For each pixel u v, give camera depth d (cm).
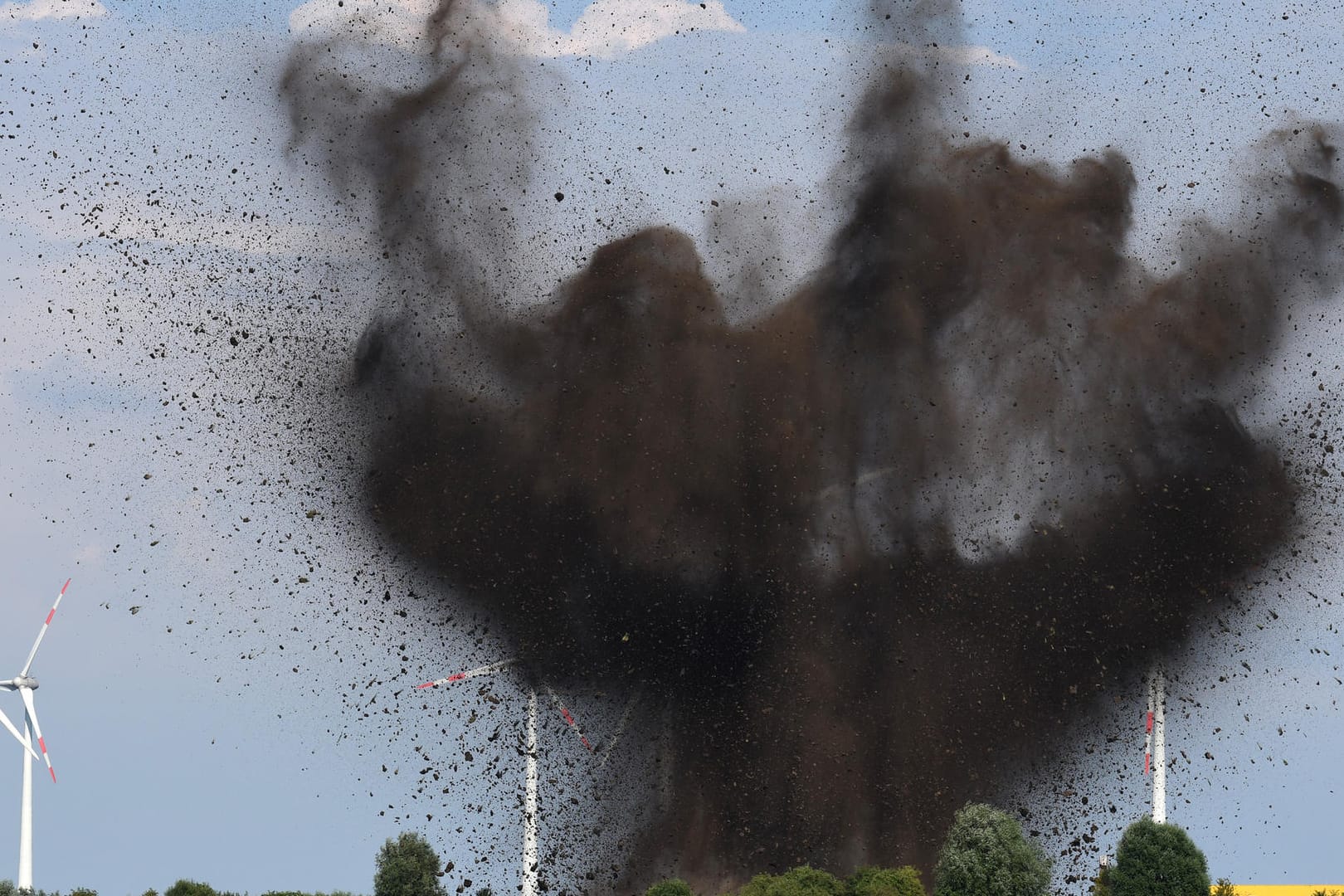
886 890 15475
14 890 18025
